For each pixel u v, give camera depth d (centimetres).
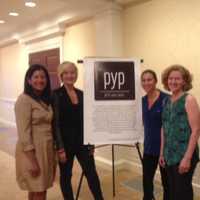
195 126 189
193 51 307
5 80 804
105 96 254
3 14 512
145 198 251
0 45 793
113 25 390
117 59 255
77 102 250
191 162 196
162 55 344
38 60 607
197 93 306
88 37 459
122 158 408
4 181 361
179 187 199
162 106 225
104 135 254
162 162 220
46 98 222
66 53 517
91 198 307
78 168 414
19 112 202
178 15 320
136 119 258
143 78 239
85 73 251
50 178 218
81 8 431
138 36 376
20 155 209
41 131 210
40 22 556
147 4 358
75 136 251
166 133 208
